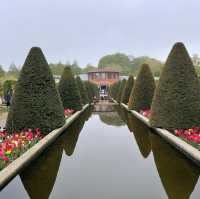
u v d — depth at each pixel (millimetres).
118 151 9008
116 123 16531
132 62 93750
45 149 9000
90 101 37469
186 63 12031
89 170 6914
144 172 6742
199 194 5305
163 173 6609
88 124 16109
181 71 11953
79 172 6773
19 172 6488
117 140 10992
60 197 5145
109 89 58719
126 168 7059
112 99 49312
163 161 7738
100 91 63250
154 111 12469
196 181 6090
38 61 11453
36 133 10398
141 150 9148
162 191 5469
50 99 11469
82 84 29891
